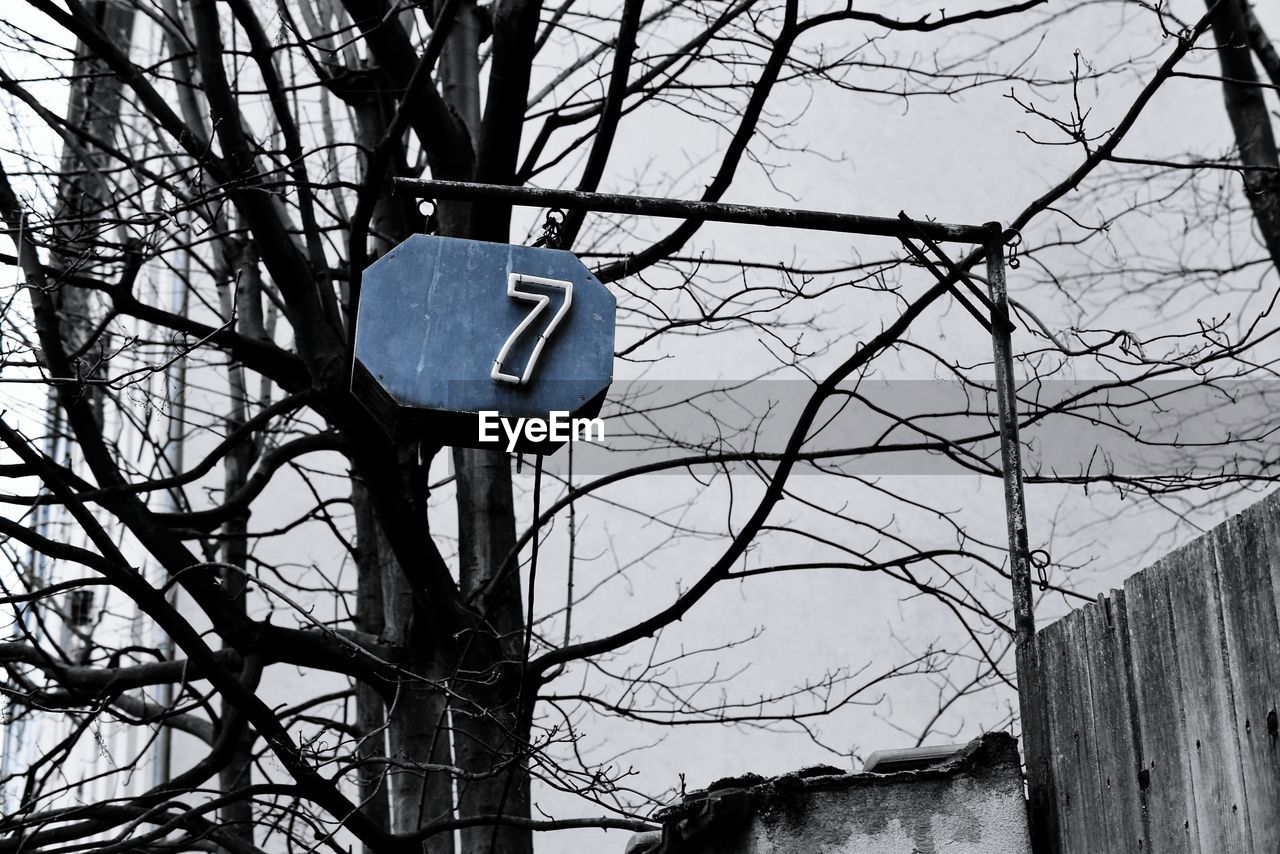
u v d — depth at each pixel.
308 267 7.71
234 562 9.97
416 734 8.42
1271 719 3.22
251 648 7.79
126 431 14.28
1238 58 9.44
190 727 10.34
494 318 4.96
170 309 14.05
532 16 7.44
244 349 7.89
